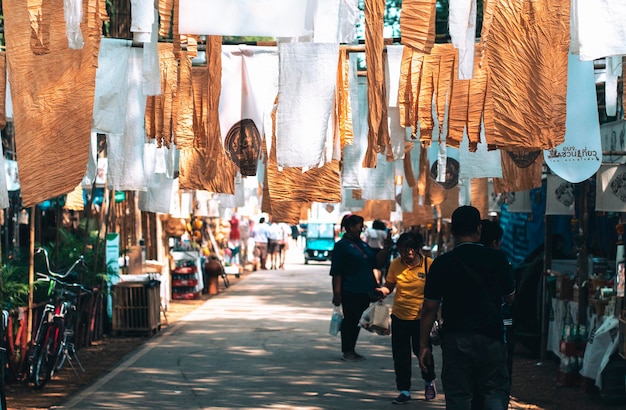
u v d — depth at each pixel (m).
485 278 7.83
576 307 13.05
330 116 8.23
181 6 7.43
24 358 12.79
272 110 9.17
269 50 9.20
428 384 11.38
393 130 9.95
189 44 8.16
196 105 8.98
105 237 16.89
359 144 10.59
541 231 16.44
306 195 9.10
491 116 8.21
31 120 7.36
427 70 8.34
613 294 12.07
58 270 15.09
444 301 7.88
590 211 16.05
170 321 20.59
